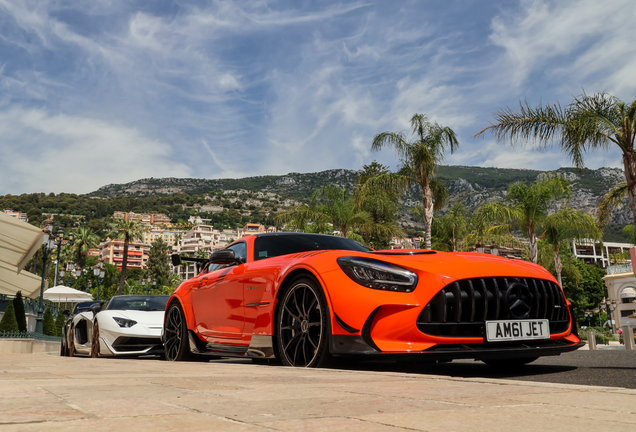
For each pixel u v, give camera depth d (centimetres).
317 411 106
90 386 147
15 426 82
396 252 312
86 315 750
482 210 2175
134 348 662
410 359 261
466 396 134
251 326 353
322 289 292
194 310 445
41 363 317
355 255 302
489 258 306
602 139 984
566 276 4872
